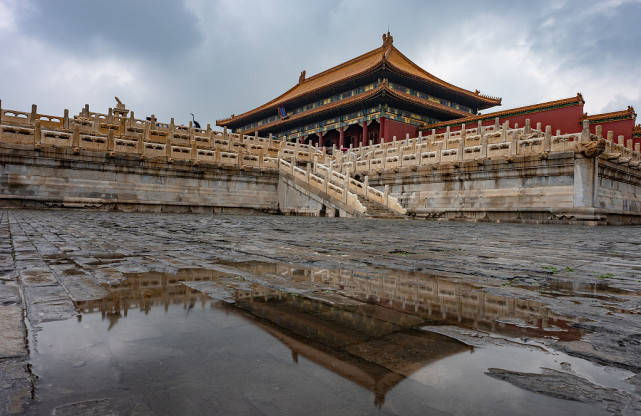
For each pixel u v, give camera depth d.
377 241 9.95
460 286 4.30
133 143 33.53
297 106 81.00
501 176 28.25
